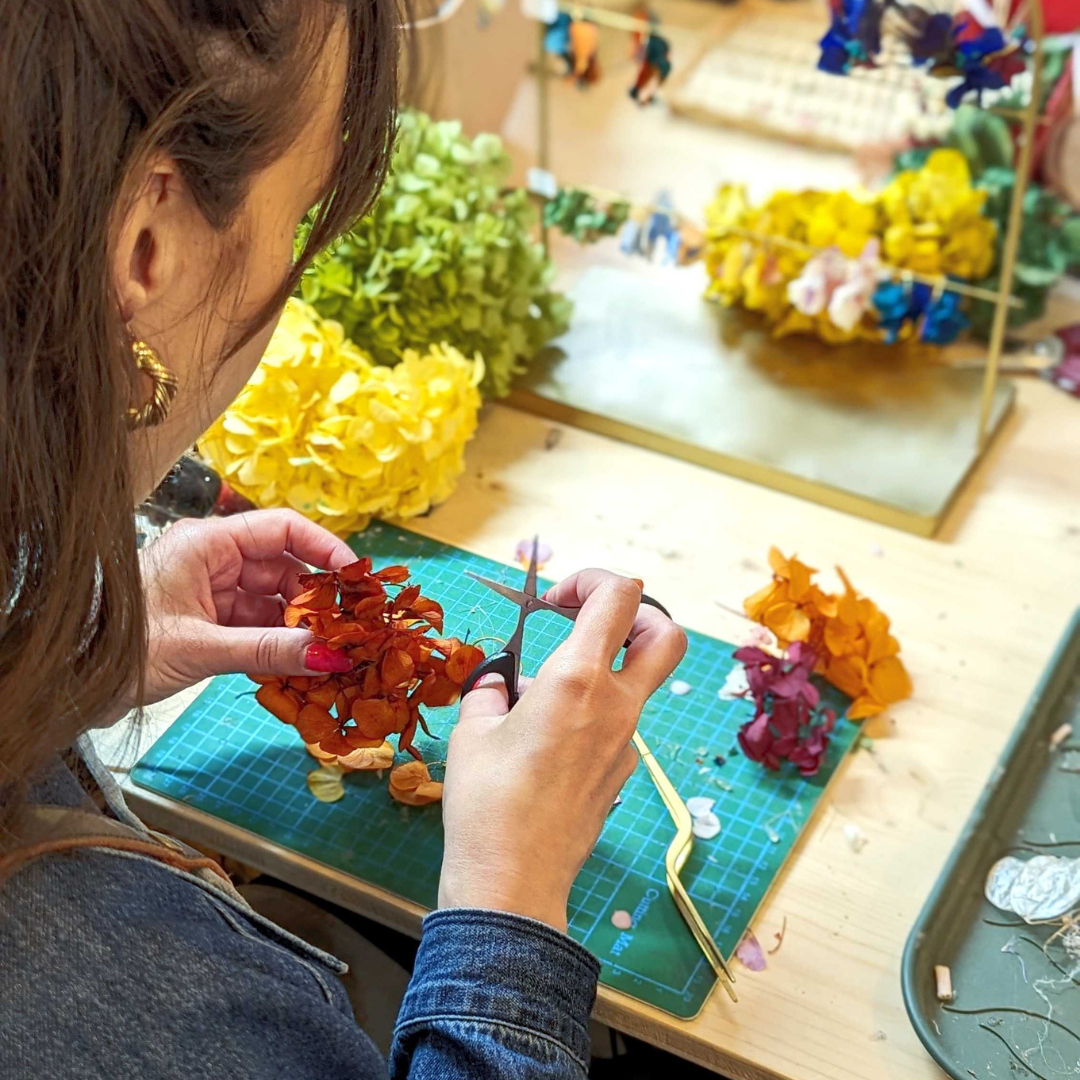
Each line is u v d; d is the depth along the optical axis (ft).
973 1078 2.39
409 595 2.55
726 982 2.56
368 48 1.77
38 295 1.46
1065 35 4.63
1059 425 4.03
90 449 1.56
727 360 4.18
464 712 2.37
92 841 1.75
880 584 3.48
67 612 1.61
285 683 2.58
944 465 3.78
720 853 2.79
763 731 2.94
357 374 3.42
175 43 1.44
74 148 1.41
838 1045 2.50
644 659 2.40
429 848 2.78
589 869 2.74
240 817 2.82
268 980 1.82
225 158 1.58
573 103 5.45
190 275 1.70
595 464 3.85
